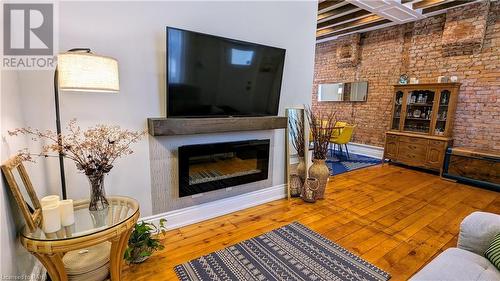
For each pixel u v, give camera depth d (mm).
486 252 1330
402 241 2271
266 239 2264
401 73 5070
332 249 2133
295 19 2926
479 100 4066
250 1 2543
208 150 2455
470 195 3385
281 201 3143
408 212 2863
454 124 4375
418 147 4422
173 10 2125
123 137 1800
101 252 1533
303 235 2342
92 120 1891
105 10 1854
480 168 3688
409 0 3762
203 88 2238
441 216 2770
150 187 2230
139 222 2195
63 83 1391
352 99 5996
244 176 2787
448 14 4195
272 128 2787
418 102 4617
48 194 1768
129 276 1763
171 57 2020
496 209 2953
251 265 1908
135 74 2031
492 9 3848
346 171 4484
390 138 4832
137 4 1971
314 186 3047
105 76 1458
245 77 2479
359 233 2398
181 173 2322
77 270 1375
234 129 2477
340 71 6262
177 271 1822
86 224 1444
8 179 1167
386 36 5262
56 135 1677
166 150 2270
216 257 1992
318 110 6898
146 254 1858
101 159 1590
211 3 2307
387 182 3904
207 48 2182
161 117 2193
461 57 4211
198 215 2547
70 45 1754
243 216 2713
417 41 4762
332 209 2920
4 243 1155
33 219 1298
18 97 1502
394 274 1838
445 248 2170
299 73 3086
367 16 4609
